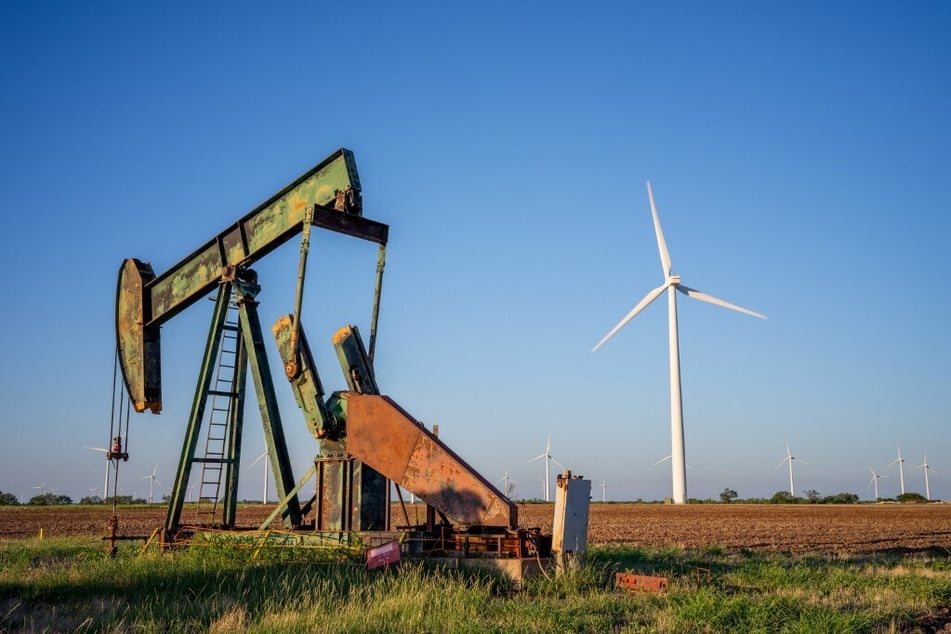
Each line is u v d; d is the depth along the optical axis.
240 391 19.55
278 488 18.34
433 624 10.83
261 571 14.55
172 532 18.53
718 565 18.72
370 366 17.52
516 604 12.24
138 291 21.03
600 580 14.66
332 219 17.12
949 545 28.98
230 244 19.36
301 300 16.98
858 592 14.45
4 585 13.25
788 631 10.77
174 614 11.55
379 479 16.88
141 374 20.56
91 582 13.81
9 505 74.25
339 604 12.08
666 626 10.95
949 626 11.69
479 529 15.27
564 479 15.34
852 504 105.75
